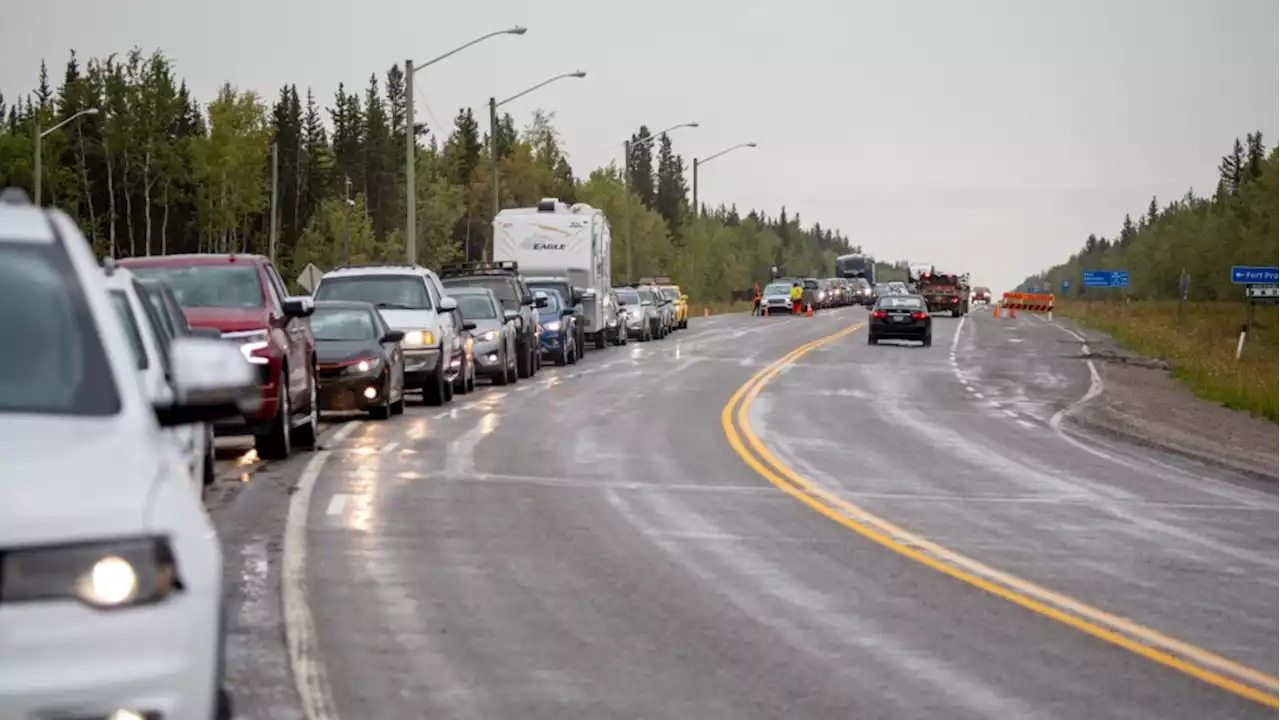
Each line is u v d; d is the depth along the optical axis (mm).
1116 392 79500
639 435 52500
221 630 11969
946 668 19859
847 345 124938
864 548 29688
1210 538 32188
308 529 30516
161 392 20281
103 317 12734
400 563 26922
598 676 19094
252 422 39438
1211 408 71625
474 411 61562
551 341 95750
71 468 10820
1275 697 18781
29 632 9945
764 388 77125
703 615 23000
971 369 96188
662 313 140625
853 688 18688
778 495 37594
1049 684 19125
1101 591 25656
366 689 18266
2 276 12773
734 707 17688
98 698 10047
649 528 31734
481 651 20359
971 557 28922
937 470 44094
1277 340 164875
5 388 11883
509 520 32406
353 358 54844
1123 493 39844
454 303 67688
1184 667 20234
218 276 41406
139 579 10344
